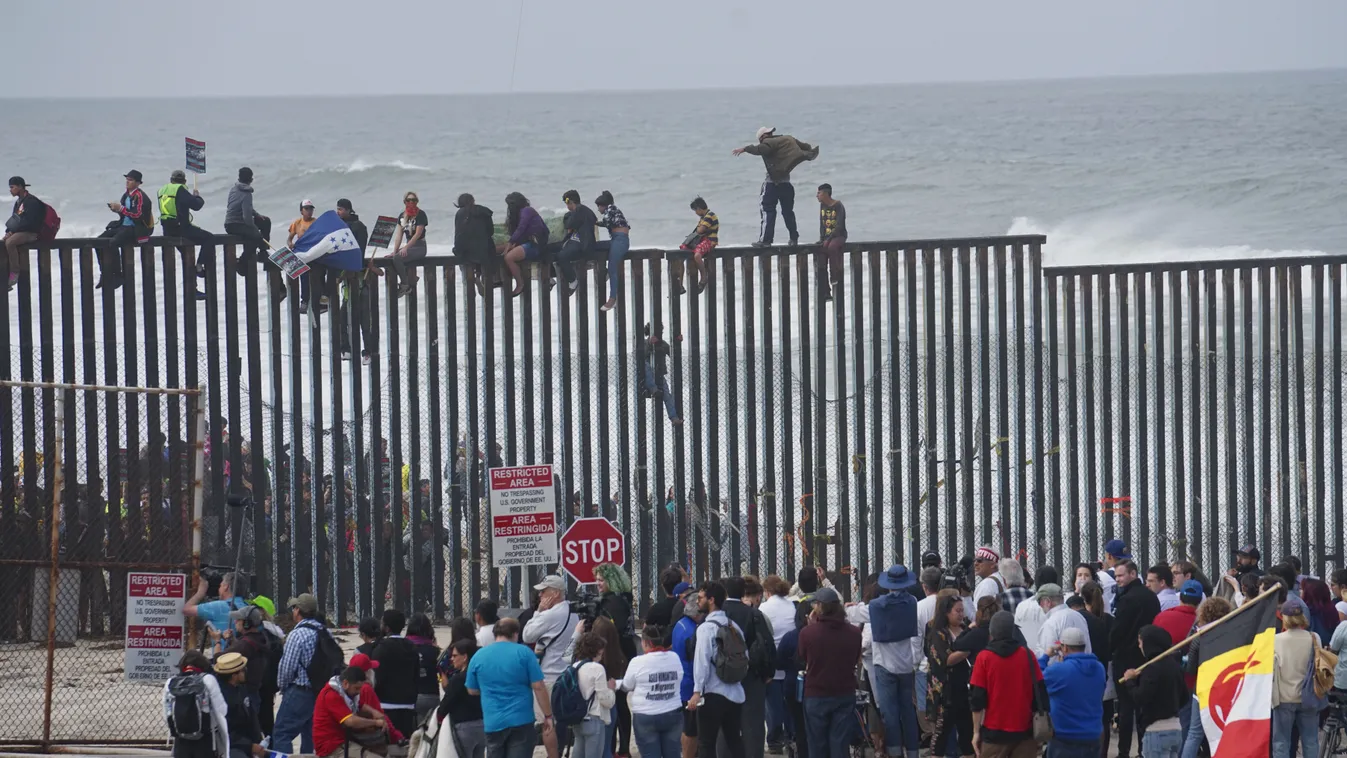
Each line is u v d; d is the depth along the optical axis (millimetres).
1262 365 69625
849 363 97188
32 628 63500
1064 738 38312
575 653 40031
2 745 45625
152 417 64625
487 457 66812
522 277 66438
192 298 65250
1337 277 69500
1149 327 101312
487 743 38094
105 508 64312
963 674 42031
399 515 66438
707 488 71500
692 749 43000
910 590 43531
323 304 66062
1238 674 39031
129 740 46375
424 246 66812
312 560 67438
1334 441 69500
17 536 63500
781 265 67375
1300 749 48062
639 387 67438
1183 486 69312
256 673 40000
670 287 67625
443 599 66812
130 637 44906
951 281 68125
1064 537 71500
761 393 73688
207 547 63219
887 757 43531
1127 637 44281
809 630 41781
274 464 65938
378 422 66500
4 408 64688
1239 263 69250
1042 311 69812
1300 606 41719
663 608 45719
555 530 49625
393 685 40938
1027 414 70312
